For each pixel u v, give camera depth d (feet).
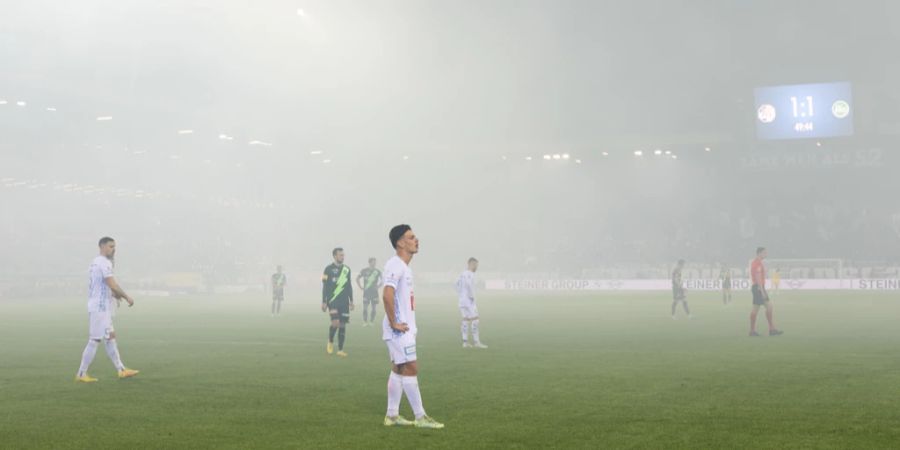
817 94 201.98
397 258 30.81
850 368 47.26
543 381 42.75
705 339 69.15
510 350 60.59
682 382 41.70
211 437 28.66
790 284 189.67
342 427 30.35
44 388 41.42
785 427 29.17
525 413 32.89
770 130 207.41
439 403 35.70
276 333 80.69
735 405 34.22
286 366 50.96
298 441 27.84
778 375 44.24
